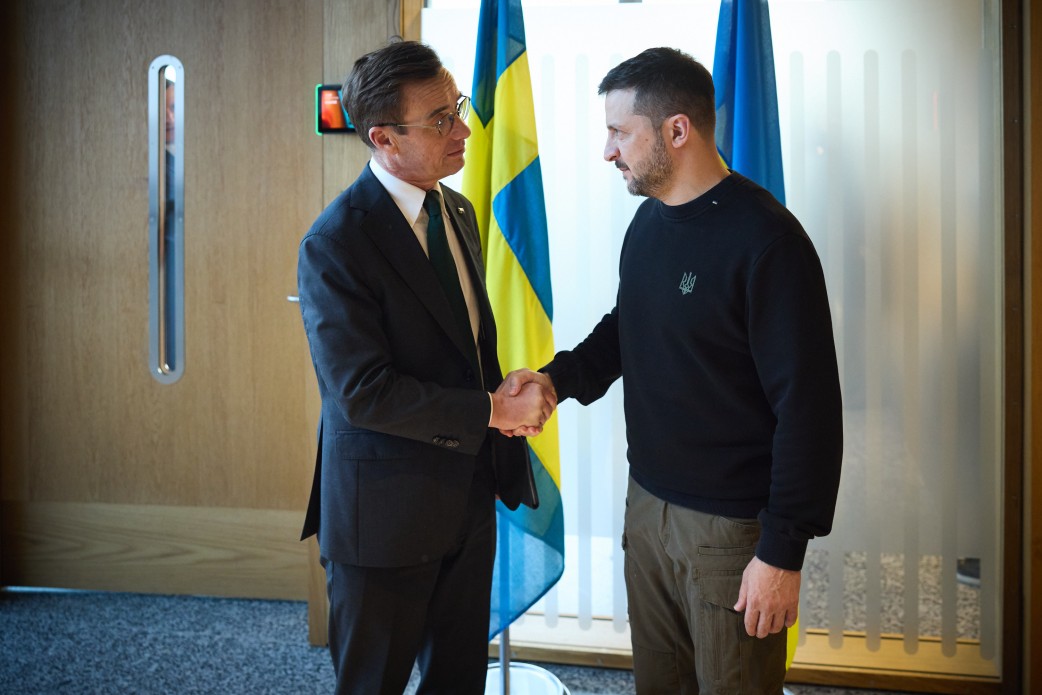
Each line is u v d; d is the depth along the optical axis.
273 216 2.76
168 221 2.82
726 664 1.51
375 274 1.61
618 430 2.47
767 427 1.49
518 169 2.13
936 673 2.34
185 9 2.73
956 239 2.30
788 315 1.38
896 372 2.35
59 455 2.92
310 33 2.68
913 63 2.28
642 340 1.59
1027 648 2.25
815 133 2.32
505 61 2.13
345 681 1.70
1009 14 2.19
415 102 1.62
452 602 1.81
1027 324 2.20
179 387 2.85
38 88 2.82
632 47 2.37
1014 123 2.20
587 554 2.52
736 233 1.43
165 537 2.90
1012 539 2.27
